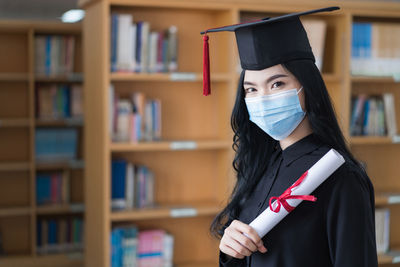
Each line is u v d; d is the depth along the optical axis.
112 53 3.23
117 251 3.31
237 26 1.38
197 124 3.62
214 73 3.35
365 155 3.91
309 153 1.32
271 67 1.32
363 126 3.69
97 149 3.37
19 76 4.87
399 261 3.64
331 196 1.21
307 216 1.24
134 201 3.39
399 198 3.62
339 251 1.18
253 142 1.50
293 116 1.31
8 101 5.11
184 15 3.54
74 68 5.23
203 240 3.73
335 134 1.29
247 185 1.47
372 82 3.88
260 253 1.30
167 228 3.66
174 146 3.28
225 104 3.46
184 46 3.56
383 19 3.86
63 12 5.72
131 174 3.34
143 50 3.29
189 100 3.60
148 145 3.23
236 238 1.28
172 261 3.60
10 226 5.12
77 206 5.02
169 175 3.62
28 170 5.17
